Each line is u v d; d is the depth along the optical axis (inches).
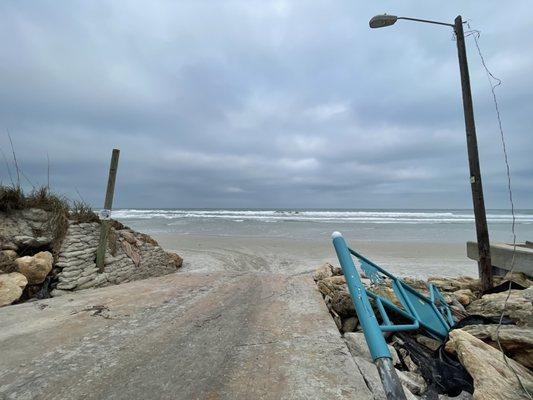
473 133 235.5
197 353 121.6
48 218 234.8
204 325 150.9
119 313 166.7
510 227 1072.8
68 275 220.2
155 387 98.4
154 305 181.6
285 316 164.4
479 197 231.0
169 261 357.7
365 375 107.9
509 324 137.8
